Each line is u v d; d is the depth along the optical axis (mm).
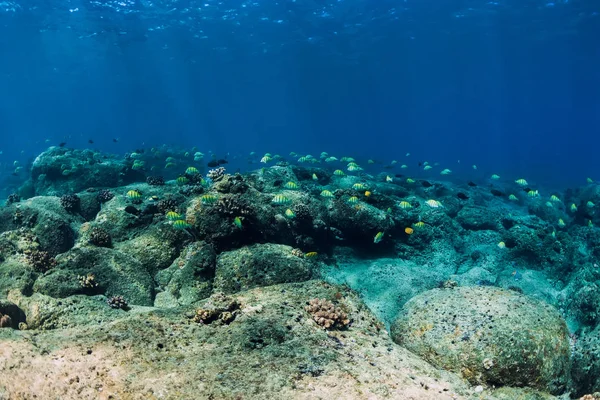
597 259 11789
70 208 11617
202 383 3561
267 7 32438
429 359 5383
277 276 7691
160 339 4344
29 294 7316
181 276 7969
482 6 31875
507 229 14078
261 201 10109
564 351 5309
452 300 6109
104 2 29969
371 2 31219
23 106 132750
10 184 29172
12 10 31453
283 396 3439
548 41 43969
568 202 22984
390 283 10039
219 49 48562
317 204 11484
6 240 8805
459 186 25156
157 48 46844
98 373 3678
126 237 9266
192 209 8883
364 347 4719
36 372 3660
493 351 5031
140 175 18312
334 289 6215
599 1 29594
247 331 4598
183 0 30578
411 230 10914
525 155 91625
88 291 7293
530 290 10695
